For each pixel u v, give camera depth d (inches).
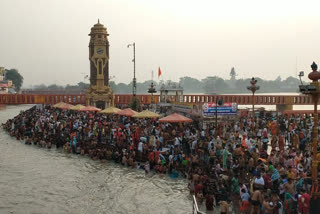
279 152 823.7
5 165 1150.3
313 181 575.2
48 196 847.7
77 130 1498.5
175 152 1040.2
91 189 899.4
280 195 645.9
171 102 1887.3
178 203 784.3
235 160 842.8
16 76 7864.2
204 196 772.0
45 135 1544.0
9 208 765.3
